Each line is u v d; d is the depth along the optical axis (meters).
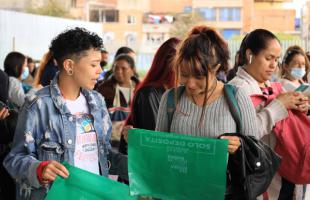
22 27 17.66
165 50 3.62
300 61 4.38
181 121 2.57
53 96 2.66
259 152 2.41
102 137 2.79
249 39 3.29
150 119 3.60
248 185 2.42
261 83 3.35
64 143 2.63
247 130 2.51
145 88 3.66
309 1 29.94
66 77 2.69
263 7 33.69
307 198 5.86
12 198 3.67
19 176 2.49
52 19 19.22
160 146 2.43
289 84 4.35
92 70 2.66
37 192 2.61
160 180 2.45
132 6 34.72
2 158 3.56
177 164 2.41
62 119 2.65
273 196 3.09
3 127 3.51
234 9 33.50
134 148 2.47
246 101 2.54
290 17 33.16
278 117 2.89
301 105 2.94
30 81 8.97
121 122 5.12
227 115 2.51
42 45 18.77
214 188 2.35
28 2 32.12
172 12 34.38
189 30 2.62
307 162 2.94
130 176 2.47
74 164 2.65
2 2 31.34
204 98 2.48
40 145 2.61
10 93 5.64
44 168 2.38
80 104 2.76
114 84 5.32
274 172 2.49
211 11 33.94
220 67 2.54
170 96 2.66
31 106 2.62
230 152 2.39
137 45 29.75
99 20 35.03
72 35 2.64
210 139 2.34
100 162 2.78
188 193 2.40
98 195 2.51
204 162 2.35
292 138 2.96
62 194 2.44
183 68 2.48
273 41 3.21
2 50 16.66
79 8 34.53
